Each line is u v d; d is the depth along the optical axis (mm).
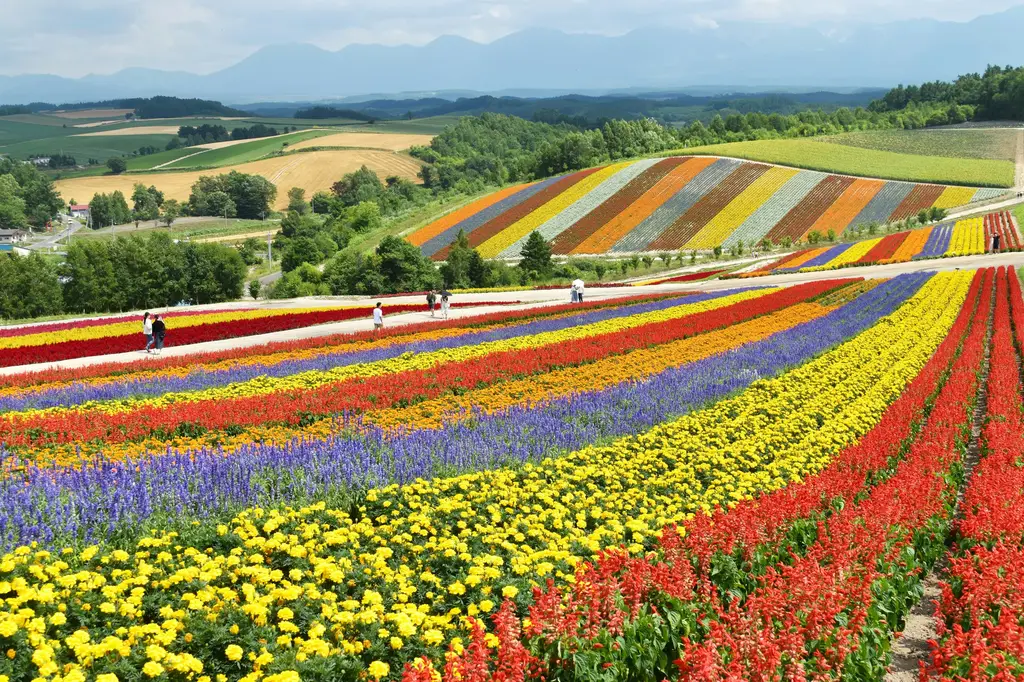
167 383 26406
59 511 11094
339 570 9336
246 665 7547
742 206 110625
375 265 85688
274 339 40000
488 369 25891
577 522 11867
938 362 25891
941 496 13477
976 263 67062
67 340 41031
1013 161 130250
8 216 183000
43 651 6891
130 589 8773
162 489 12453
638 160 134250
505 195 124688
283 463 14203
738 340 32250
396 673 7703
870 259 76000
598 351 29078
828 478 13305
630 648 7887
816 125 199125
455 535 11070
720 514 10789
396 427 18766
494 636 7988
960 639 8289
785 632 7934
